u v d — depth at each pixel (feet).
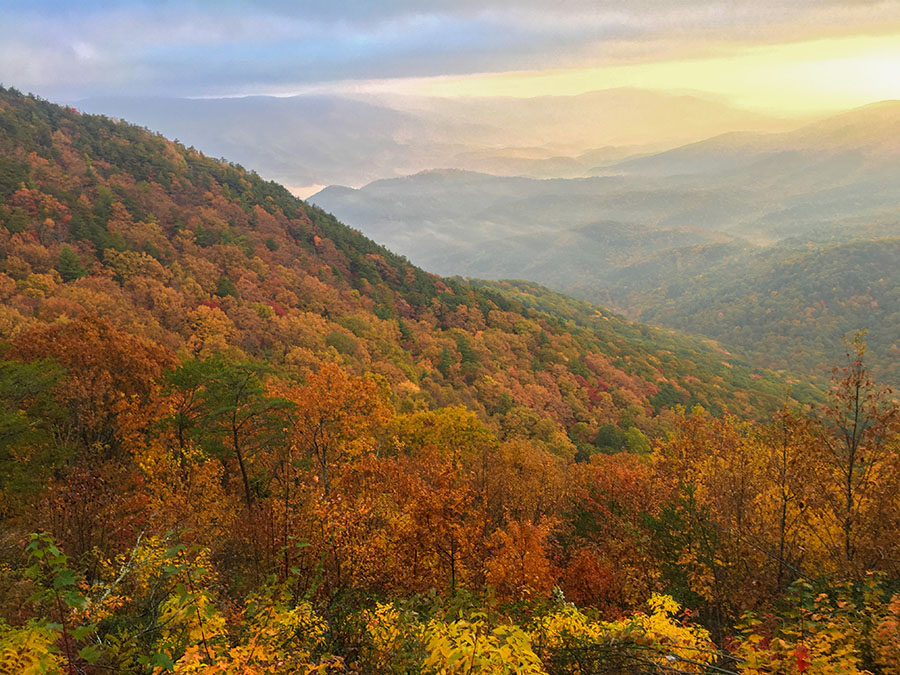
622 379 412.98
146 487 51.24
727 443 52.60
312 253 525.75
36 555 11.81
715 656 18.26
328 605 20.53
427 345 374.84
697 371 516.32
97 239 320.91
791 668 13.66
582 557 44.78
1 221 296.10
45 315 195.31
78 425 67.87
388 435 103.35
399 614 19.45
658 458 68.74
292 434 69.21
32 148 479.41
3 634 11.95
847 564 29.48
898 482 30.73
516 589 33.81
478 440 110.52
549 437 254.88
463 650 12.79
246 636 16.25
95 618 17.30
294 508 30.09
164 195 504.84
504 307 561.43
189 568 17.20
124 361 80.07
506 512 60.29
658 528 40.09
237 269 384.06
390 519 36.63
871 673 13.48
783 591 29.09
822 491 32.83
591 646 18.22
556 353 425.28
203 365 70.08
